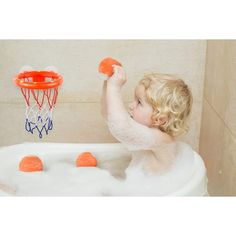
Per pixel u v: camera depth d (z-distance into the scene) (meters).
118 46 1.84
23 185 1.55
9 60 1.82
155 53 1.86
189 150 1.59
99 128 1.94
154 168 1.56
